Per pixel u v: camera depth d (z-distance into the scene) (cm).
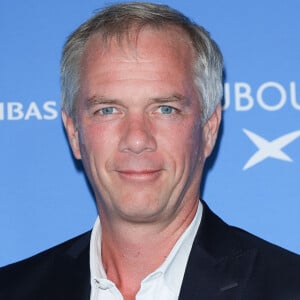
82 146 285
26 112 358
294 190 348
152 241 286
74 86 290
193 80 284
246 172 351
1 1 360
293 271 274
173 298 280
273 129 350
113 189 276
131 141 268
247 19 352
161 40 280
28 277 299
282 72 350
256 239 293
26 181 357
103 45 280
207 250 283
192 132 278
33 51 358
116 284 293
